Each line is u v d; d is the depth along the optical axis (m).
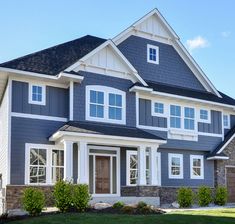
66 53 22.73
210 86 28.09
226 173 27.12
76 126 19.56
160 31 26.38
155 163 21.14
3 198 19.38
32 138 19.62
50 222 13.80
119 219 13.99
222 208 21.28
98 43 24.34
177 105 25.52
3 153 20.64
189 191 22.77
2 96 22.52
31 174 19.41
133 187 21.14
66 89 20.98
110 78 21.97
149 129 23.81
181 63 27.16
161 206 22.22
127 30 24.64
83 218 14.30
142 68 25.12
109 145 21.08
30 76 19.70
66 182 17.69
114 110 21.84
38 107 20.03
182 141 25.39
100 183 21.58
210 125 27.22
